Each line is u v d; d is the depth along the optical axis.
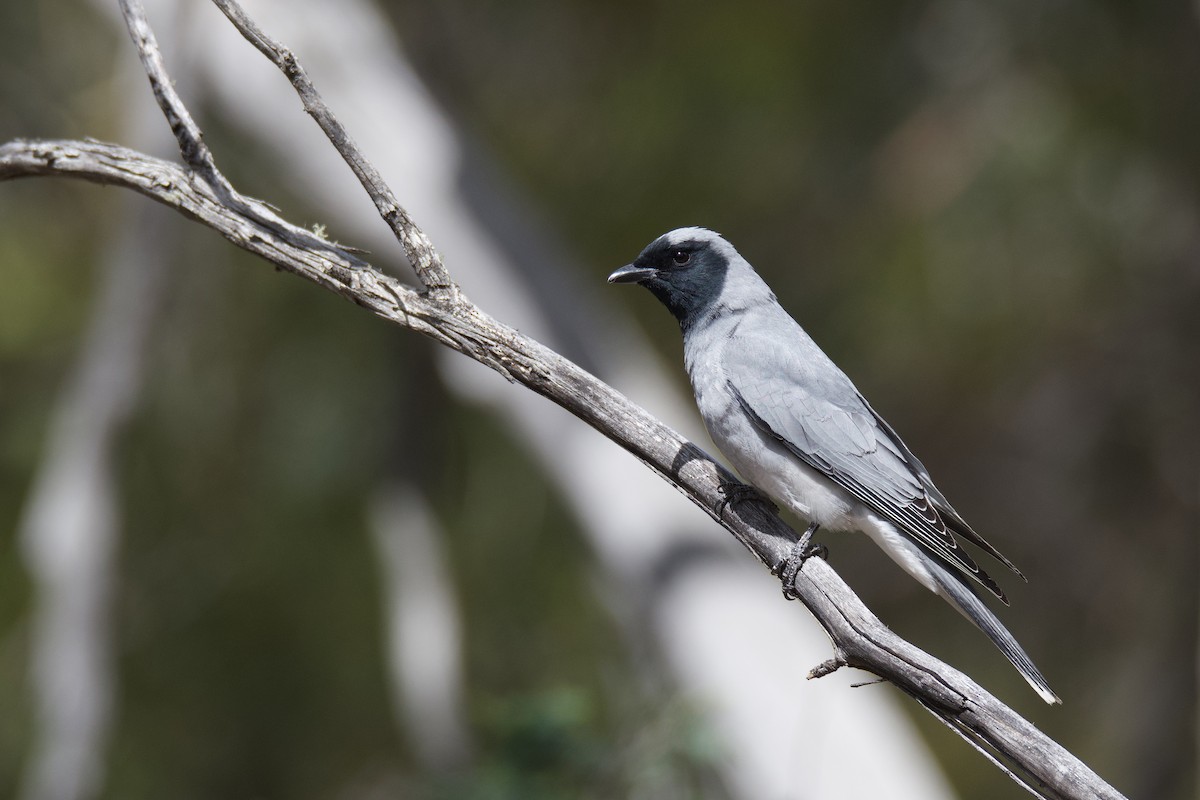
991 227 12.98
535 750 7.62
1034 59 12.86
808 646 9.59
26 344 13.05
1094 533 14.44
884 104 13.00
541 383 5.33
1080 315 13.83
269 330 13.08
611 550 10.35
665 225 13.13
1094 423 14.24
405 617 11.24
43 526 11.09
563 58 13.79
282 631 12.98
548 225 11.88
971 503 14.60
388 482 11.73
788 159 13.16
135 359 11.19
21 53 13.22
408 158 11.13
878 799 8.71
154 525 13.04
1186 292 13.65
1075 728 14.34
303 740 13.12
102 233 13.38
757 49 12.89
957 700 4.89
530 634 12.69
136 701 12.86
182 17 11.00
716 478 5.53
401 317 5.22
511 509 12.93
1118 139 12.87
